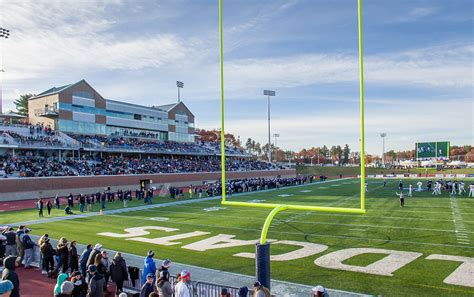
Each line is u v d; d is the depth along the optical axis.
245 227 18.59
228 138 128.75
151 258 9.44
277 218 21.25
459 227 17.22
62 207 28.25
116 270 9.27
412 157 162.88
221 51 9.30
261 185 42.88
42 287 10.31
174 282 8.95
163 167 51.19
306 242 14.98
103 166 44.56
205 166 59.53
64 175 38.44
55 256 11.71
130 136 59.25
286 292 9.45
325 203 27.20
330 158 154.62
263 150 152.75
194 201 31.30
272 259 12.57
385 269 11.19
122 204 29.50
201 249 14.17
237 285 10.04
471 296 8.89
